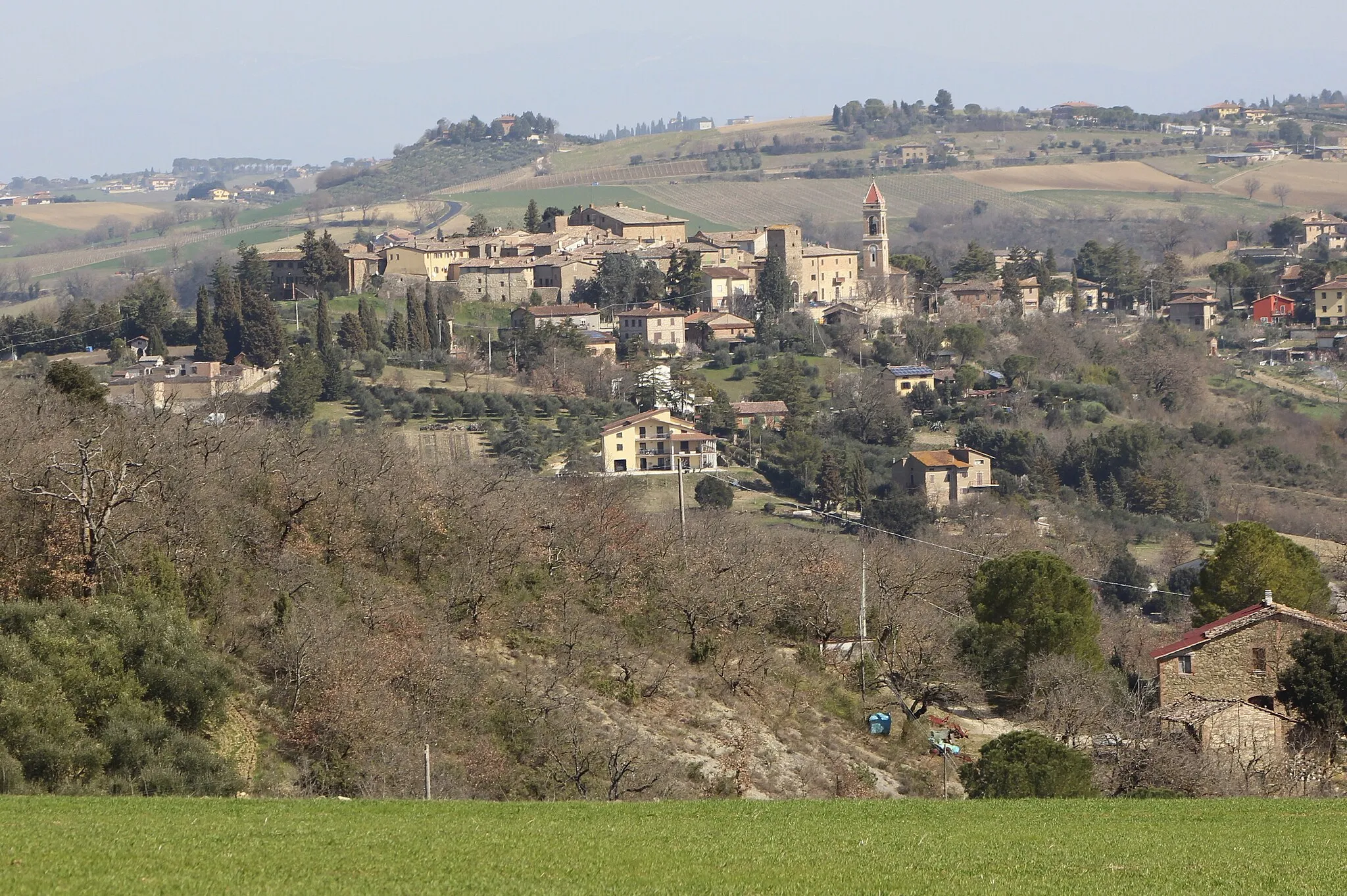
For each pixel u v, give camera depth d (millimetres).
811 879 131375
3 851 131250
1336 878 136375
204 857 132375
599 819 159625
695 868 134000
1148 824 164625
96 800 161500
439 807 165000
